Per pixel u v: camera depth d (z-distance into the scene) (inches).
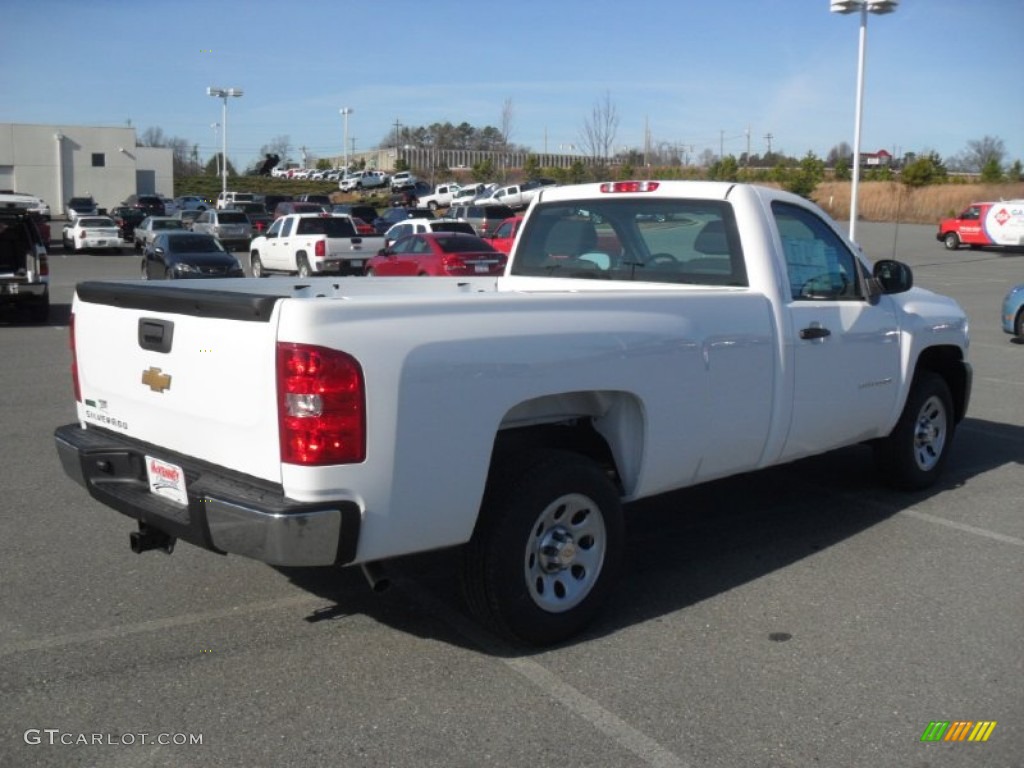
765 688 157.8
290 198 2269.9
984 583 204.4
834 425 227.5
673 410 184.9
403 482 148.5
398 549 151.6
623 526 180.2
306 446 141.2
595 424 186.1
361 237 1046.4
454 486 154.1
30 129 2674.7
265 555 143.0
